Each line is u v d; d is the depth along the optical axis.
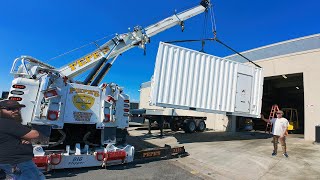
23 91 6.05
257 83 13.00
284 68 14.55
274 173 6.54
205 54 11.47
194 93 11.04
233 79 12.20
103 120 6.94
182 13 11.33
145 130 16.42
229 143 11.24
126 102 7.64
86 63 9.06
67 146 6.32
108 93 7.19
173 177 6.05
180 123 15.68
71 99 6.58
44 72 6.52
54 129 6.50
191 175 6.30
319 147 10.26
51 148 6.52
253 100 12.75
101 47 9.41
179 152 8.40
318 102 12.71
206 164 7.48
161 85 10.27
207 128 18.92
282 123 8.43
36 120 6.02
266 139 12.91
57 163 5.75
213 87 11.59
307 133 12.86
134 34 10.09
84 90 6.81
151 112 13.98
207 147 10.09
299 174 6.42
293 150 9.51
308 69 13.37
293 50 14.24
